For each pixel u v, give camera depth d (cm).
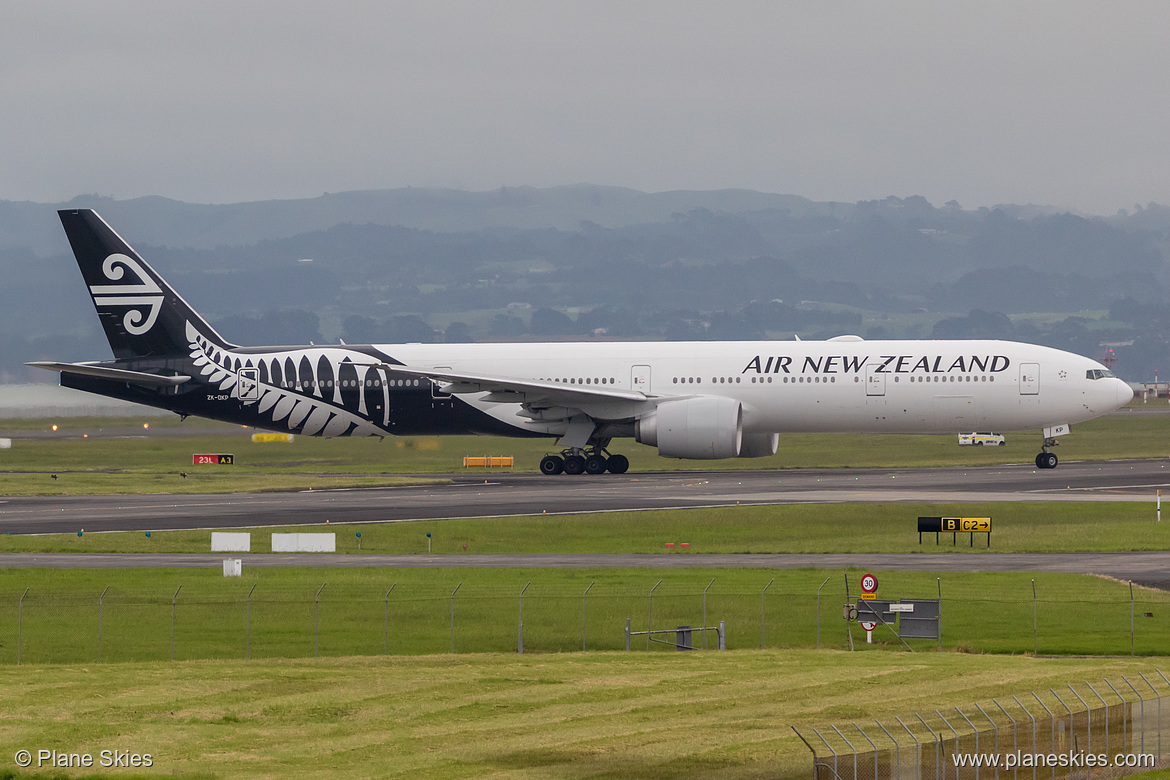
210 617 16825
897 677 14112
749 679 14162
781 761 11419
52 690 13762
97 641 15750
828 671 14425
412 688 13838
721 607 17100
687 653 15375
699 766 11294
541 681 14150
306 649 15488
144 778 11100
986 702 12912
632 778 11038
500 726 12569
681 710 12962
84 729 12462
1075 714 11112
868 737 11900
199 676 14325
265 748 11962
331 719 12812
